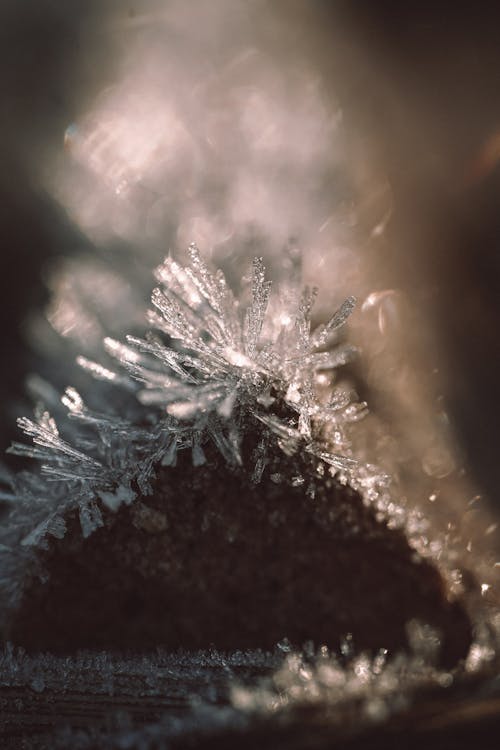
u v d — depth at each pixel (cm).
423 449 13
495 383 14
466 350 15
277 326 12
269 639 10
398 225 16
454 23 19
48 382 14
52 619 11
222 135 17
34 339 15
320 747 9
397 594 10
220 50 19
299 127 17
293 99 17
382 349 15
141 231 17
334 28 19
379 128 17
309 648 10
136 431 11
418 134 17
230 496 11
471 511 12
